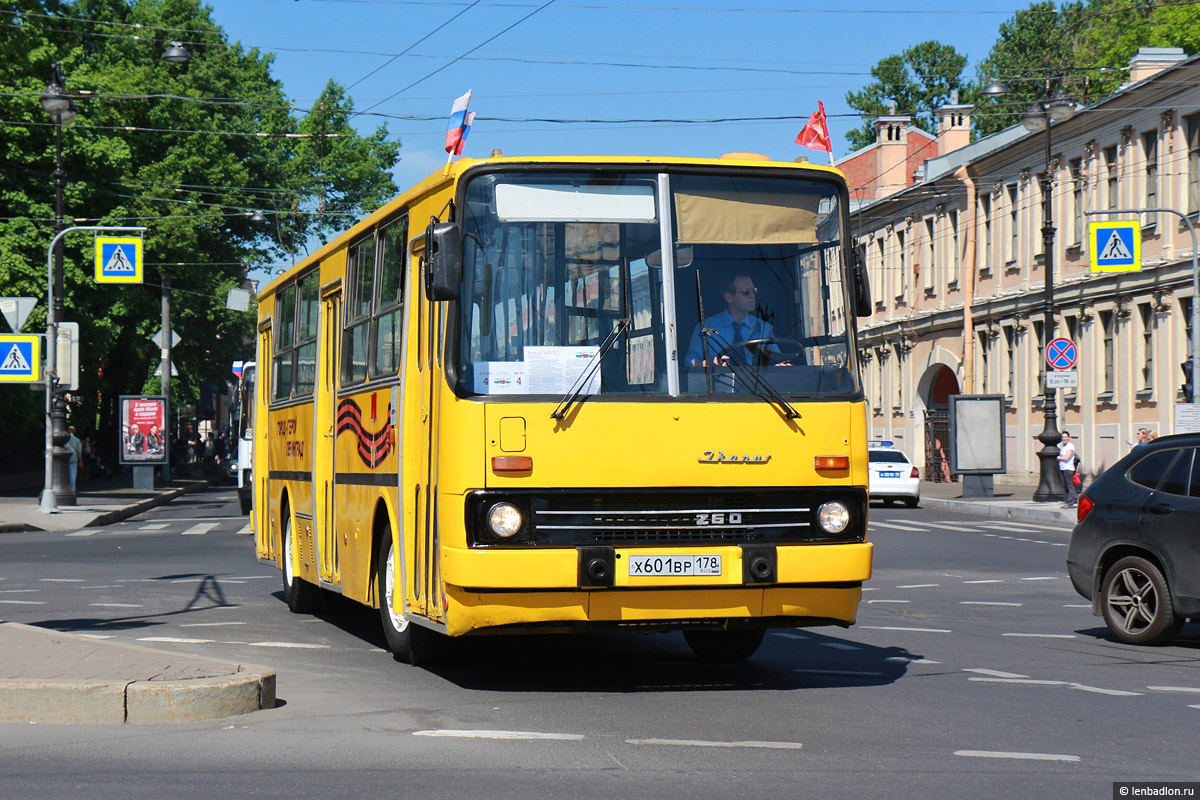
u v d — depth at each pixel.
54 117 32.38
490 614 8.81
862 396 9.46
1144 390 40.19
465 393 8.96
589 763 7.10
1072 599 16.12
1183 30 58.62
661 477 9.00
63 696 8.17
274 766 7.02
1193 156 38.19
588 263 9.20
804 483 9.25
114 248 34.50
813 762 7.14
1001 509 35.84
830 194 9.67
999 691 9.52
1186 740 7.81
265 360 16.17
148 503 37.59
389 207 10.89
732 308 9.35
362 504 11.38
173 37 54.44
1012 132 54.47
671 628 9.17
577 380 9.03
